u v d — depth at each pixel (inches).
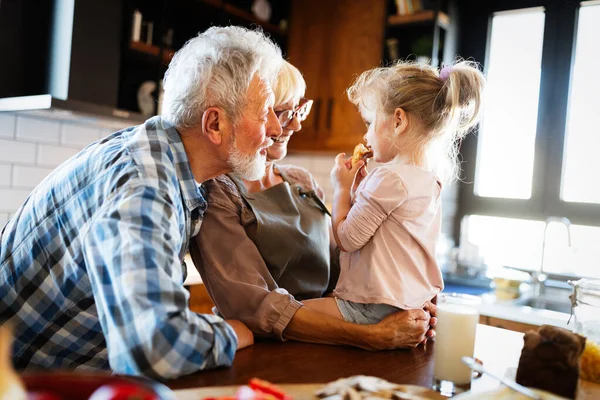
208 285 51.9
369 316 48.1
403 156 53.8
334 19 129.8
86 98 89.2
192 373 35.7
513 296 102.3
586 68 123.9
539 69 129.4
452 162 81.9
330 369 38.7
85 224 40.4
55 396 22.3
